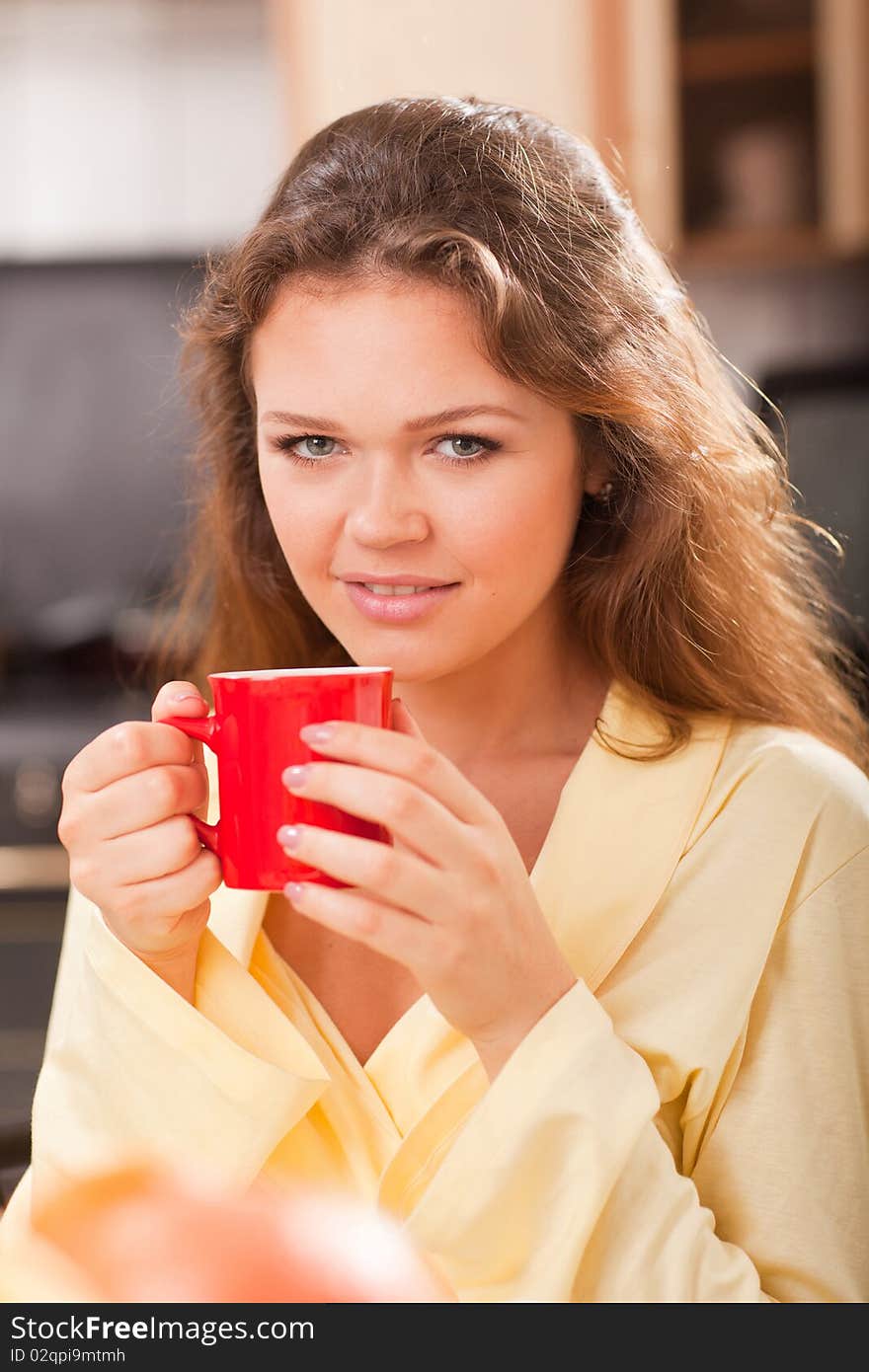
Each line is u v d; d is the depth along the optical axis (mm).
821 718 950
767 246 2697
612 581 864
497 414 725
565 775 876
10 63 3121
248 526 985
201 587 1082
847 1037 789
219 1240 585
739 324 3193
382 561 741
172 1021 751
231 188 3148
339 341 717
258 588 995
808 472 1826
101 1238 596
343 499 742
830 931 795
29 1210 780
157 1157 743
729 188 2707
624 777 827
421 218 727
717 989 777
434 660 762
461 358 714
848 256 2707
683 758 832
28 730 2689
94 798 691
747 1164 763
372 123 792
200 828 695
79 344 3264
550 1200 673
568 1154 668
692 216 2721
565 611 891
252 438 954
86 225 3168
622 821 815
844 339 3174
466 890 622
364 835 631
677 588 863
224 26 3100
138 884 692
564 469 768
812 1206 755
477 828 631
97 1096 763
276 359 741
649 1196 685
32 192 3156
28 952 2551
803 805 811
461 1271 687
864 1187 777
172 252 3162
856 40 2629
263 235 739
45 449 3291
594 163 853
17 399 3283
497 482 736
